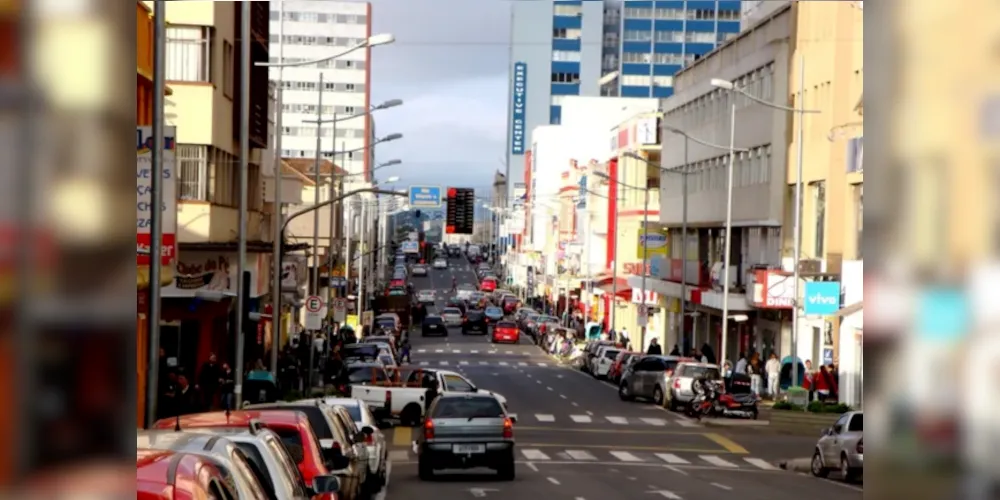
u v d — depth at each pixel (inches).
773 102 2888.8
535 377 3523.6
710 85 3531.0
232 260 2089.1
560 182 7199.8
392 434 2096.5
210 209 2023.9
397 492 1299.2
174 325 2140.7
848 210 2331.4
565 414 2464.3
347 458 853.8
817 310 2206.0
